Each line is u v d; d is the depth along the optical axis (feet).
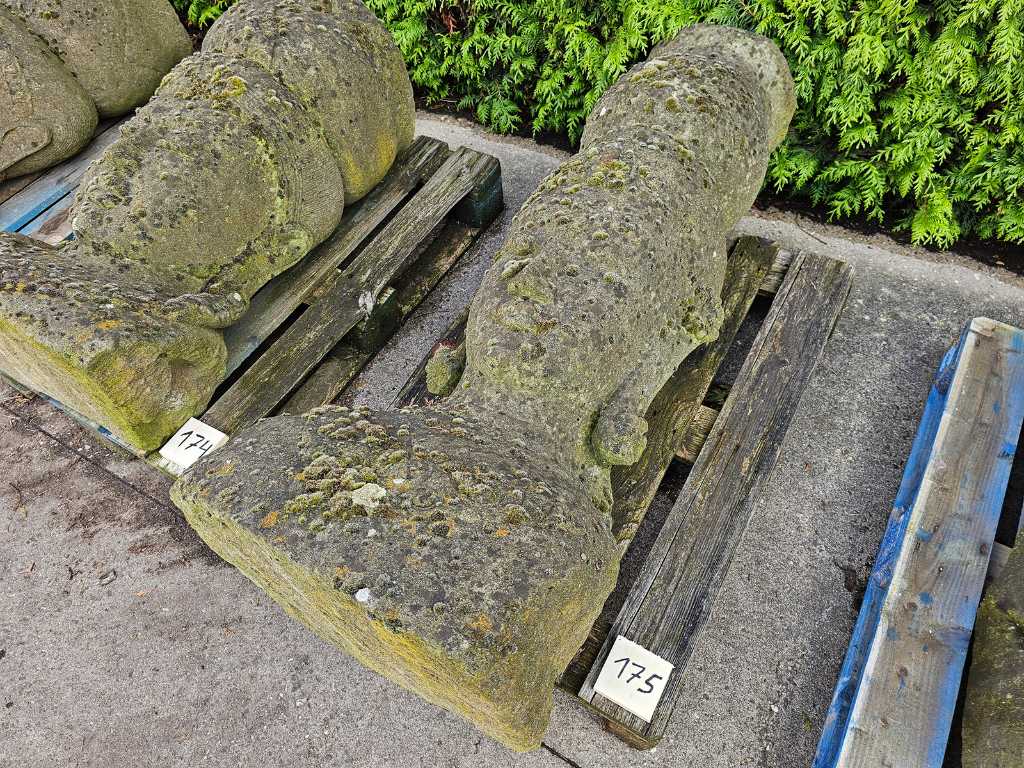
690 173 5.36
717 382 6.68
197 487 3.80
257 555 3.88
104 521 6.57
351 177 7.27
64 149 8.38
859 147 8.18
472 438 4.18
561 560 3.60
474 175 8.05
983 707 4.48
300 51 6.49
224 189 6.06
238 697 5.51
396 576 3.33
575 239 4.85
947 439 5.72
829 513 6.13
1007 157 7.55
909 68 7.42
